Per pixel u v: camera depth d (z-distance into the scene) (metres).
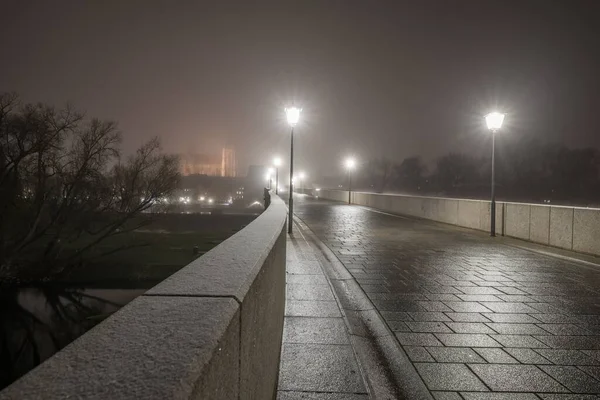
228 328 1.24
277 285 3.80
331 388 3.63
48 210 35.72
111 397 0.74
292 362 4.16
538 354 4.61
